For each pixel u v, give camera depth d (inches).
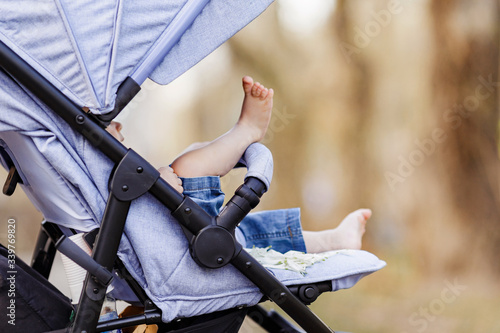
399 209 255.1
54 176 57.4
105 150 56.2
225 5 61.8
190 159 70.7
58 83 54.4
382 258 253.4
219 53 302.0
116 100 56.9
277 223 80.7
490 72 241.6
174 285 59.8
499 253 236.2
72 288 61.9
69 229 68.4
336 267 65.3
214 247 59.1
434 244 243.8
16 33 53.2
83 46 54.3
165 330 64.1
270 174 63.3
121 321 58.8
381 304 210.1
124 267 60.5
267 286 61.4
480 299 211.6
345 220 88.1
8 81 54.3
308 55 287.0
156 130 310.0
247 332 104.0
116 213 56.6
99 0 55.3
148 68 58.9
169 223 60.3
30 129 54.8
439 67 249.4
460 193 243.0
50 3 53.0
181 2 59.6
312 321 63.5
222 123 307.3
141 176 56.7
